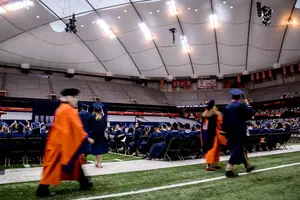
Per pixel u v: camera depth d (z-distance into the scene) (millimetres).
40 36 29453
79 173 3852
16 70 31594
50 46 31125
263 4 25641
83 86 34000
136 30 31891
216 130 5965
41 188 3561
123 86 38531
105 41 32688
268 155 8797
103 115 6758
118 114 31156
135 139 10656
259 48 33469
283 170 5516
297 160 7207
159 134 9094
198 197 3439
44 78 32250
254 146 10969
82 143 3646
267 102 35250
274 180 4488
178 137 7832
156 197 3461
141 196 3523
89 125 6516
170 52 36219
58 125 3590
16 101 26062
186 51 36000
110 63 36344
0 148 7488
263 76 37312
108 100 33312
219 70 39594
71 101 3854
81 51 33281
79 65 34812
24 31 28047
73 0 25250
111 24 30328
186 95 41156
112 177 5047
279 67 35000
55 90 30312
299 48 31625
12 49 29297
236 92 5309
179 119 35875
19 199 3420
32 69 32438
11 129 11055
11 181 4723
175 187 4074
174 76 41156
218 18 29469
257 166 6227
